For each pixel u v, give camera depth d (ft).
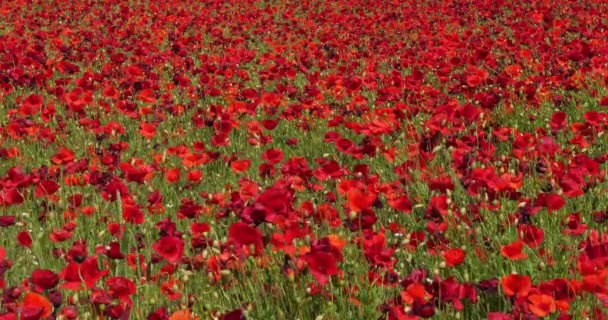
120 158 19.34
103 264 12.46
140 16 57.62
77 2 67.15
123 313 9.99
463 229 12.80
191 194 17.46
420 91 25.58
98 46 39.22
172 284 11.26
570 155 17.72
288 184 14.15
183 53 36.22
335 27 49.06
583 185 14.42
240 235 10.71
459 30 46.83
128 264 12.27
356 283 11.30
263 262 11.76
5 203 14.90
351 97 27.48
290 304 11.28
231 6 65.21
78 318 10.34
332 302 10.63
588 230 13.70
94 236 14.29
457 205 15.24
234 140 22.91
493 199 13.98
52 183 14.78
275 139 23.62
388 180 18.33
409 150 19.20
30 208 16.15
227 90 28.94
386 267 11.12
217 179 18.76
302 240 12.51
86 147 21.21
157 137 23.45
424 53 33.24
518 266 12.08
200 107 27.02
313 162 20.92
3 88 27.84
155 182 18.42
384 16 49.88
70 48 38.65
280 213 11.35
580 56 28.32
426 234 13.60
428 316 9.49
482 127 20.92
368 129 19.36
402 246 12.61
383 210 15.24
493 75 30.42
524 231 11.82
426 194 15.75
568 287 9.64
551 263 11.76
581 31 38.37
